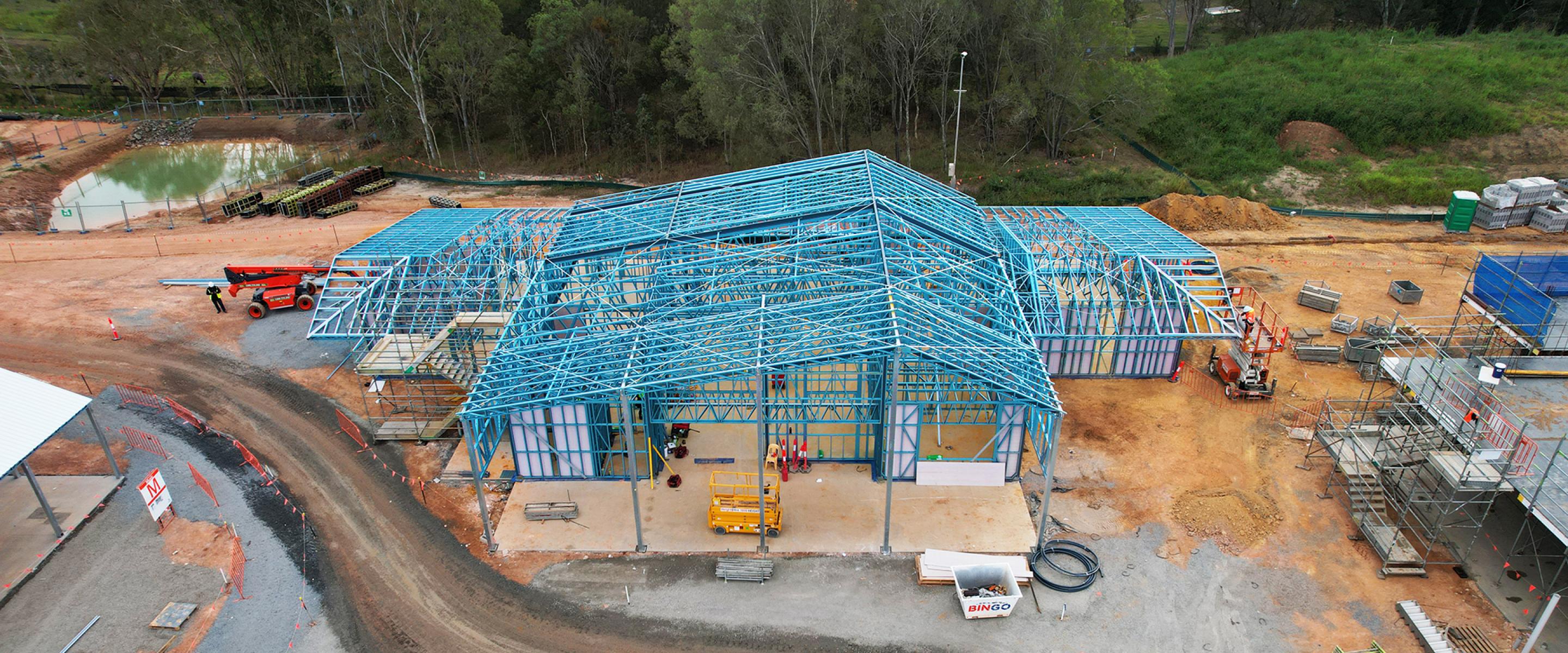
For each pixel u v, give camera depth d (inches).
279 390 1309.1
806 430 1059.3
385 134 2938.0
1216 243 1879.9
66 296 1663.4
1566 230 1876.2
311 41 3112.7
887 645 808.9
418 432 1149.7
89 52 3137.3
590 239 1264.8
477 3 2536.9
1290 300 1557.6
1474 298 1110.4
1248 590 861.8
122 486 1061.8
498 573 911.0
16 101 3400.6
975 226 1346.0
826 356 865.5
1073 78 2214.6
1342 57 2682.1
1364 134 2314.2
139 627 834.8
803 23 2105.1
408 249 1358.3
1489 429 852.0
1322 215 2057.1
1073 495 1019.9
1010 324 1024.9
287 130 3144.7
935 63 2378.2
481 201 2404.0
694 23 2165.4
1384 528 912.9
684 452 1095.6
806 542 943.0
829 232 1168.2
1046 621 831.1
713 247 1187.9
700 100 2276.1
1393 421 1034.1
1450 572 871.7
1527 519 837.8
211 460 1122.7
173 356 1418.6
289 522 995.9
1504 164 2175.2
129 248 1969.7
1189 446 1114.1
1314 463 1067.3
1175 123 2539.4
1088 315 1266.0
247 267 1608.0
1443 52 2591.0
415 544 957.2
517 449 1039.6
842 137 2310.5
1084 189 2245.3
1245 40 3070.9
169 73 3309.5
